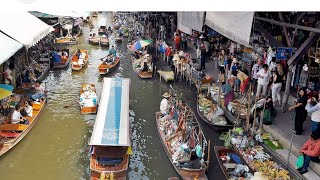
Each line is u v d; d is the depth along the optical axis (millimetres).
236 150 15664
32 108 20641
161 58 35469
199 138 15953
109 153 15164
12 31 22781
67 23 43750
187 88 27031
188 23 21219
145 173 15898
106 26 52094
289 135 15250
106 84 21969
